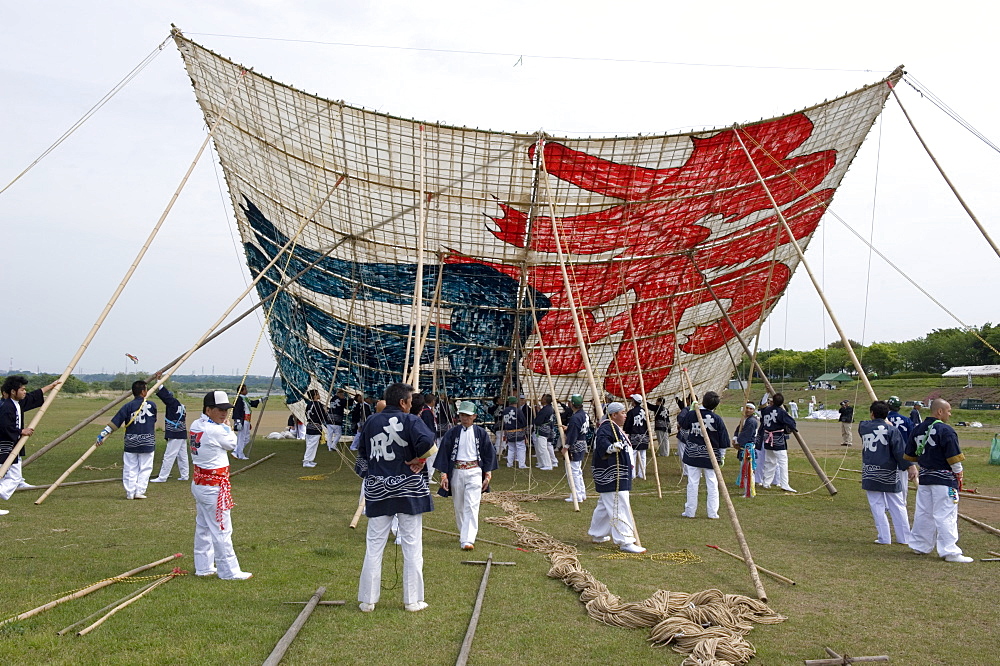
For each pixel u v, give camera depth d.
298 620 6.73
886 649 6.41
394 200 18.23
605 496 10.57
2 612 6.96
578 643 6.46
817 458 24.48
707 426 13.10
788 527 12.24
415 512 7.23
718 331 23.44
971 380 59.16
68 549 9.67
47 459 20.34
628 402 24.61
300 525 11.73
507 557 9.84
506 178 17.89
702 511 13.98
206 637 6.41
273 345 24.16
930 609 7.60
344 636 6.52
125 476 13.88
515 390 22.56
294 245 20.25
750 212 19.58
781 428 16.67
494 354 21.55
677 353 20.75
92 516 12.09
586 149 17.27
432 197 18.03
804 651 6.34
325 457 23.34
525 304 20.44
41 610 6.95
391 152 17.45
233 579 8.28
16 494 14.23
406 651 6.18
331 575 8.56
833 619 7.26
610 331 21.72
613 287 20.41
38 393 13.11
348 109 16.83
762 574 9.07
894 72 15.83
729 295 22.17
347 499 14.50
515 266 19.59
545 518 13.08
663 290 20.94
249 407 23.95
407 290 20.00
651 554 10.13
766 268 21.86
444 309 20.44
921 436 10.17
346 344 21.59
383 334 21.12
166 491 14.93
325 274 20.27
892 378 69.75
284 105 17.27
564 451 14.52
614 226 18.83
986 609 7.60
